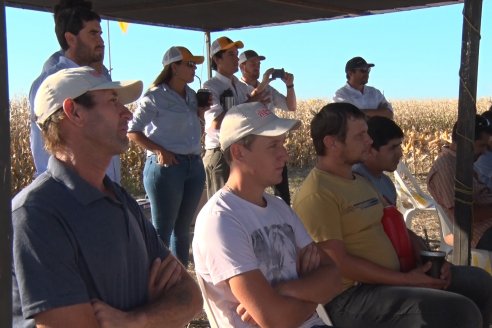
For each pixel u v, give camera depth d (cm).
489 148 494
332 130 322
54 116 203
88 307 192
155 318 210
